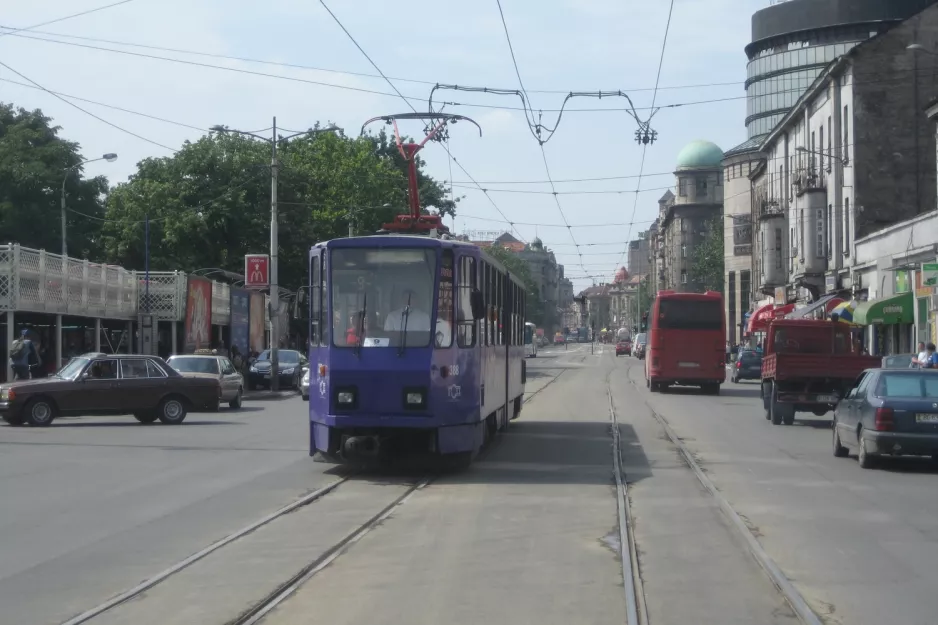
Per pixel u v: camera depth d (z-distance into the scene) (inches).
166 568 347.6
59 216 2285.9
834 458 711.7
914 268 1438.2
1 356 1441.9
